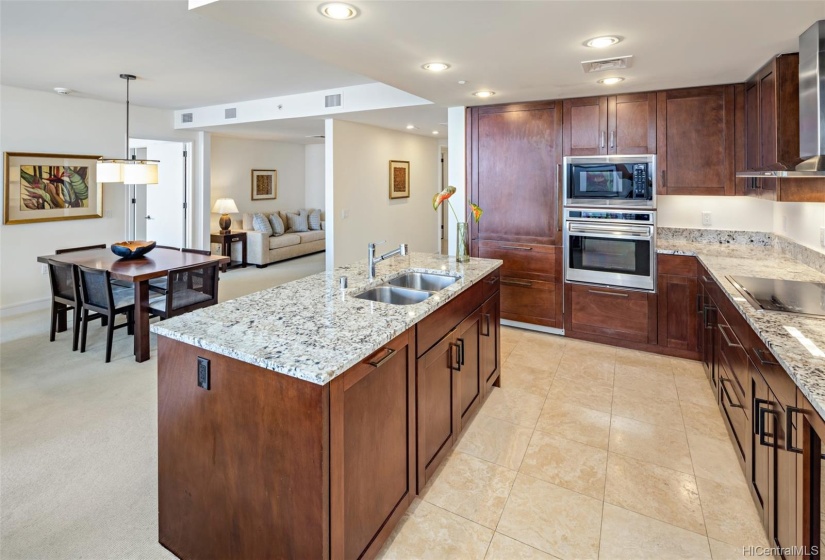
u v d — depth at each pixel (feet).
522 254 14.48
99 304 12.61
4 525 6.50
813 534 4.33
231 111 20.29
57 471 7.72
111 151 19.70
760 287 8.03
